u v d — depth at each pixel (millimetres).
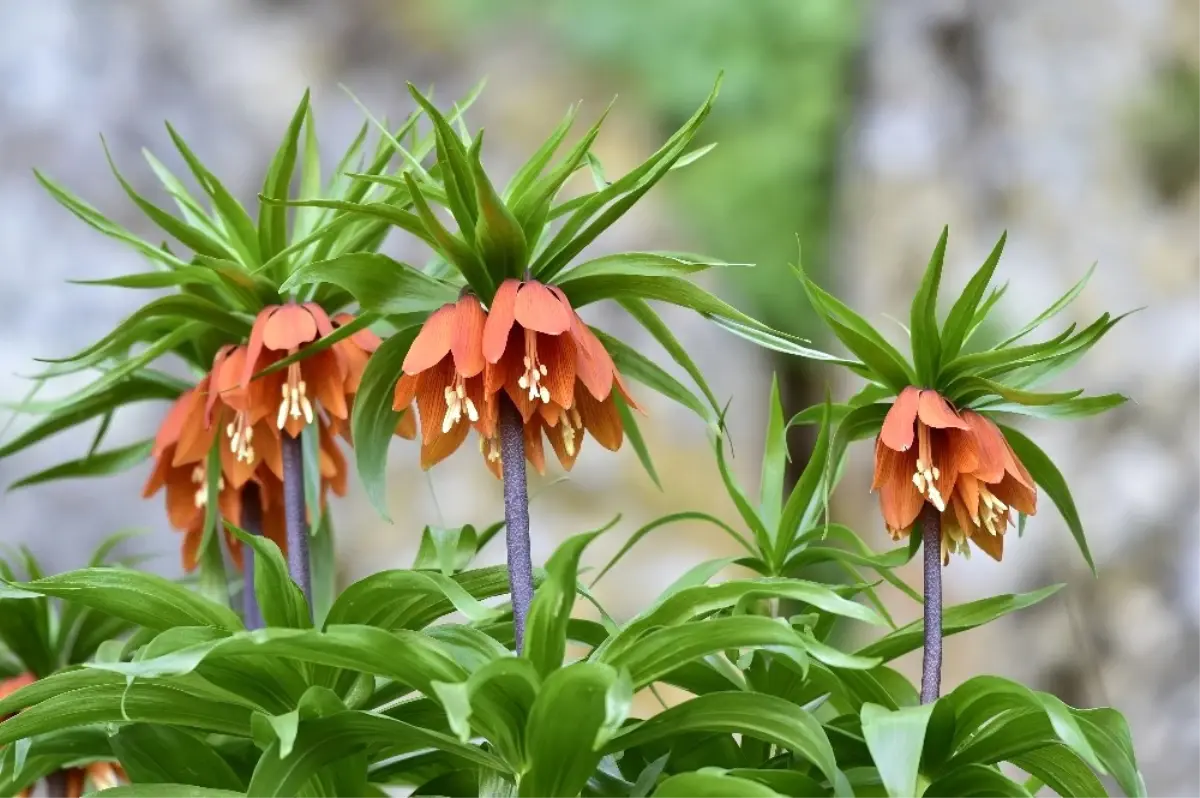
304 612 1670
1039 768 1696
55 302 4301
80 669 1640
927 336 1680
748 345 5188
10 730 1668
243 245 1766
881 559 1728
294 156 1747
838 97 5062
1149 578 3111
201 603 1675
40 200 4438
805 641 1632
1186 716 3014
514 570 1667
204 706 1679
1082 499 3197
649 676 1628
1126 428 3219
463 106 1734
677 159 1671
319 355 1763
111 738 1708
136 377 1820
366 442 1707
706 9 5211
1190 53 3613
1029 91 3672
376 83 5508
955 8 3852
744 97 5176
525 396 1673
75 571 1661
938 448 1696
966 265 3705
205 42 5082
